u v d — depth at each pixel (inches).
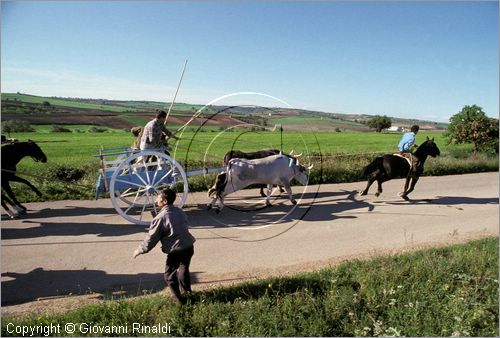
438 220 395.2
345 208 429.4
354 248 311.3
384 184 577.6
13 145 382.6
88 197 440.1
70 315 195.2
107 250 291.6
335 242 323.9
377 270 254.1
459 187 573.3
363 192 480.7
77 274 251.9
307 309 209.9
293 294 221.9
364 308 216.5
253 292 224.5
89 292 228.4
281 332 192.9
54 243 302.4
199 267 267.4
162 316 196.4
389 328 198.1
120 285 238.8
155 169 362.0
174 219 210.1
